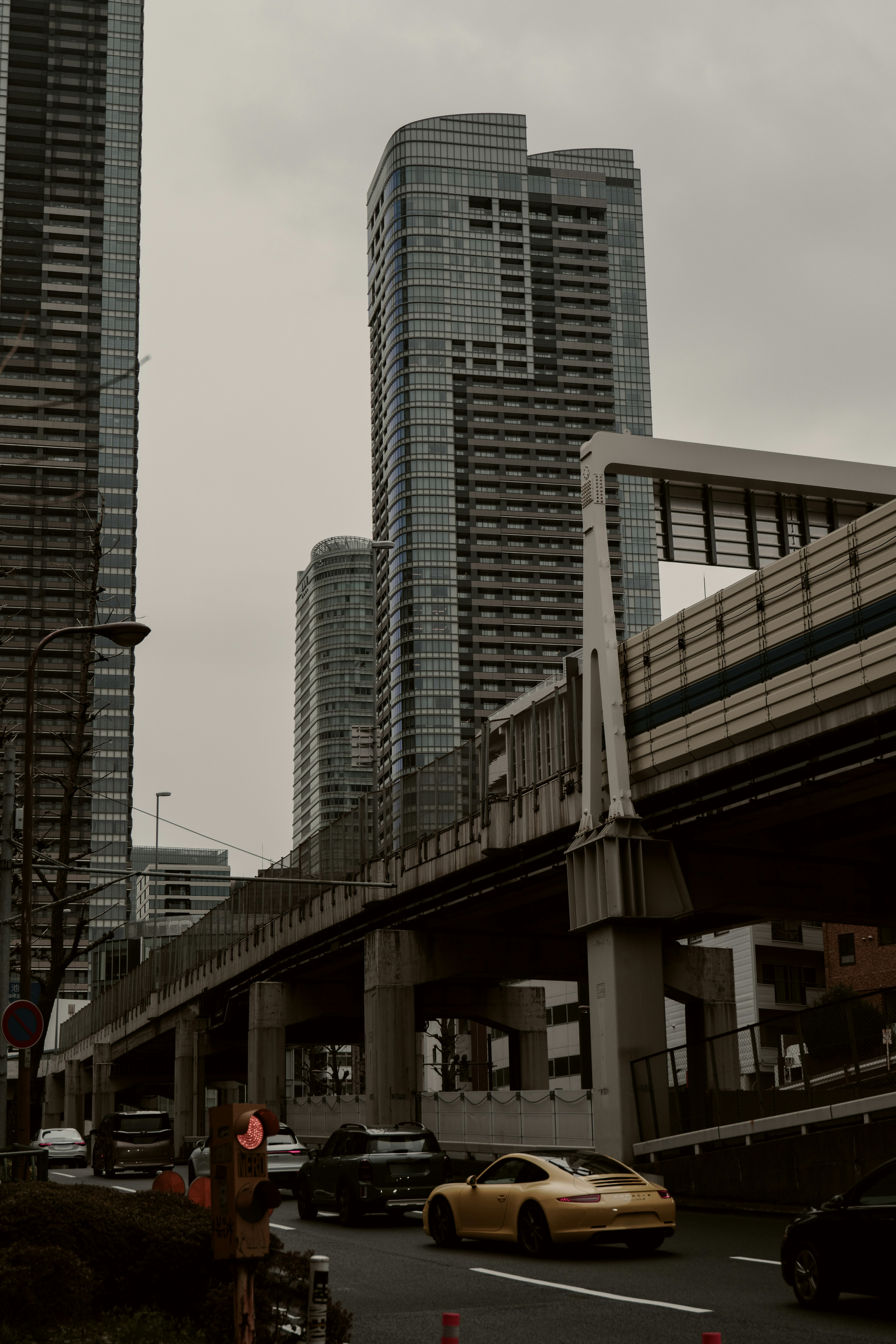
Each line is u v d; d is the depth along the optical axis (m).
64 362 150.75
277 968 59.91
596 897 31.86
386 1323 13.12
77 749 36.53
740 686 28.33
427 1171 24.84
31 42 162.88
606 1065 31.08
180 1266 11.67
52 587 133.62
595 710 32.88
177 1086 75.94
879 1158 22.20
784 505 34.31
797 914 34.69
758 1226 22.44
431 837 43.09
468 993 54.62
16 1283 10.77
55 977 33.62
